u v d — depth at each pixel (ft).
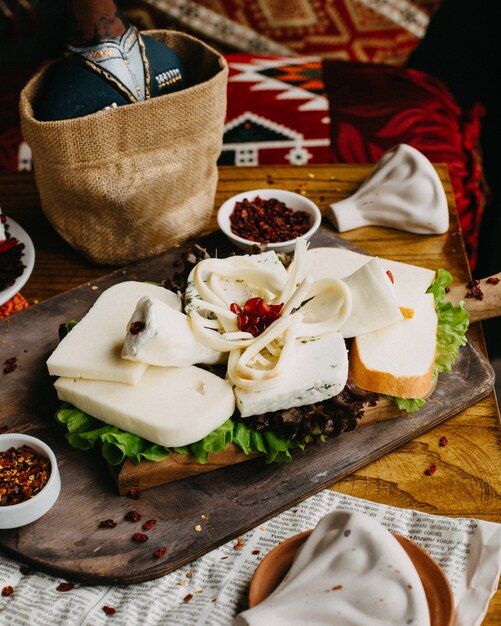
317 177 2.99
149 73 2.46
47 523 1.88
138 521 1.89
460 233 2.74
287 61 4.00
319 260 2.36
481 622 1.72
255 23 4.19
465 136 3.60
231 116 3.62
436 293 2.31
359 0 4.13
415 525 1.87
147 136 2.40
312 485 1.95
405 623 1.57
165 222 2.58
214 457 1.96
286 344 1.94
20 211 2.86
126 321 2.10
